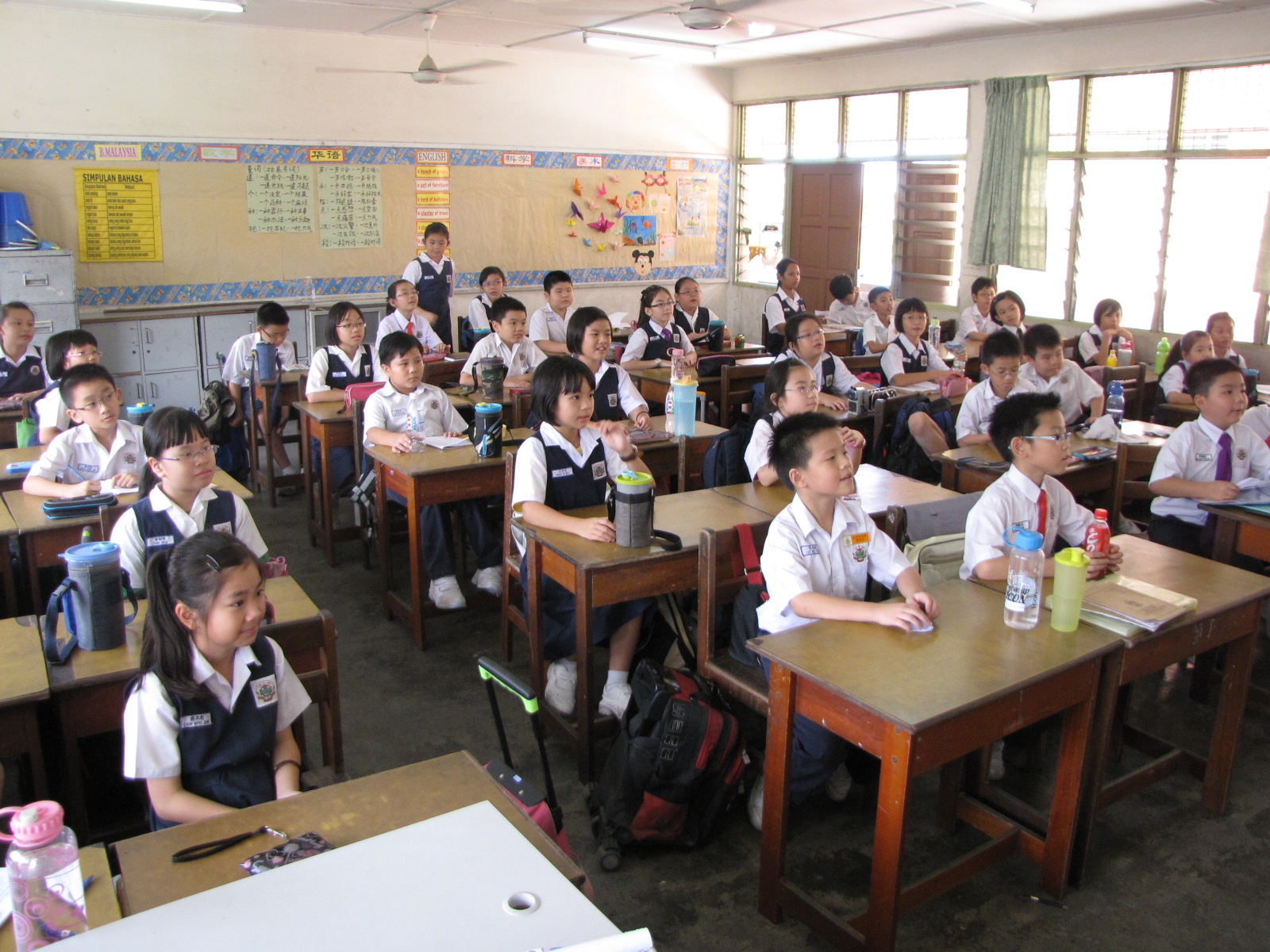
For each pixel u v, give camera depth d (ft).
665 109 28.12
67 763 5.50
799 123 27.86
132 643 5.82
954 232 24.23
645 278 28.78
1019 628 6.04
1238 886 6.65
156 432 6.75
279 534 14.29
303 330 22.98
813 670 5.42
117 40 20.03
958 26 21.06
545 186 26.30
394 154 23.77
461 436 11.36
